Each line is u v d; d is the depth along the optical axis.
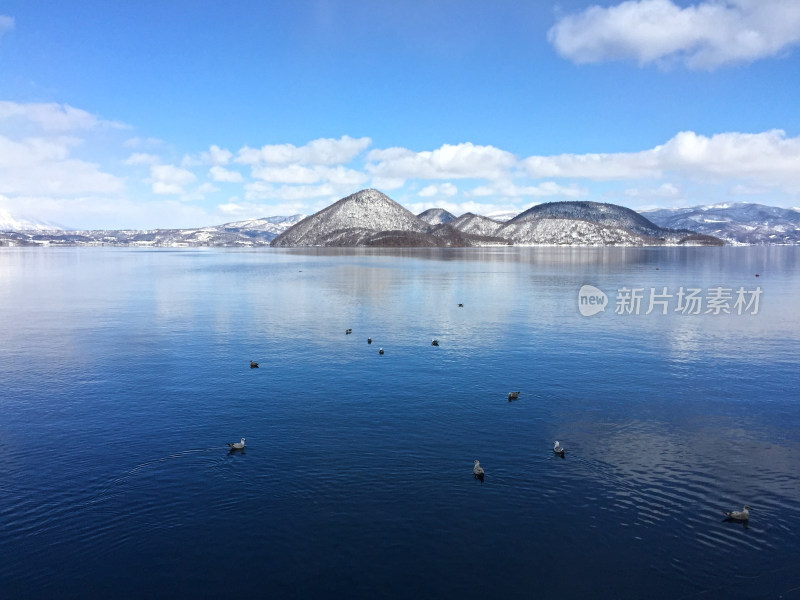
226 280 112.12
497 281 106.88
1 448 23.98
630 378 34.88
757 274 124.88
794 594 15.03
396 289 91.12
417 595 14.85
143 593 14.98
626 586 15.26
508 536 17.42
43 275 129.25
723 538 17.47
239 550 16.73
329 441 24.47
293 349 43.00
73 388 32.66
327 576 15.59
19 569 15.91
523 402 30.05
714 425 26.94
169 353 41.72
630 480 21.12
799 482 21.12
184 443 24.36
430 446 23.98
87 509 18.98
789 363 38.84
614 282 103.75
